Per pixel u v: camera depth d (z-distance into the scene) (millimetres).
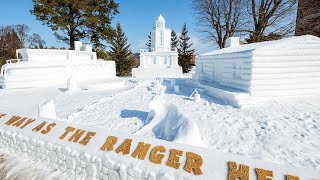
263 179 3814
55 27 28406
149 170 4453
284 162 5199
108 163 4918
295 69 11805
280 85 11734
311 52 11859
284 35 24266
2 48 45281
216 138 6859
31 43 53250
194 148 4766
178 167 4363
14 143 6996
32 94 15562
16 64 17766
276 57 11508
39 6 27188
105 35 34250
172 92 16500
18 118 7918
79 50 24938
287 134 6965
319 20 19766
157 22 35219
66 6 30156
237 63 13195
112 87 18656
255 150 5902
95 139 5715
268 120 8398
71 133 6242
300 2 21750
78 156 5434
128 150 5066
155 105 8727
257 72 11438
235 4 28516
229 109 10461
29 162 6438
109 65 28219
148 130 7203
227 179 3953
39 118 7516
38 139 6352
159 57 33656
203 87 16453
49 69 19703
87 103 12180
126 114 9875
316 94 12242
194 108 10945
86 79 23531
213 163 4305
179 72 32656
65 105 11820
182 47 55406
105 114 9953
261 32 25141
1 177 5957
